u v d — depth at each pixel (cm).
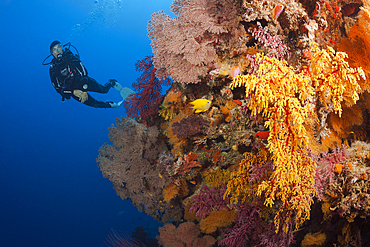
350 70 194
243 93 320
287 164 199
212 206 332
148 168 408
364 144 324
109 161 454
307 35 271
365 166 302
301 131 194
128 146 419
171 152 380
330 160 305
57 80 511
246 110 300
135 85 439
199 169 378
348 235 312
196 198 338
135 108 446
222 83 320
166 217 462
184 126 329
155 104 428
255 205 291
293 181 224
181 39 290
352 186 294
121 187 462
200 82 339
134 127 424
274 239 289
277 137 201
